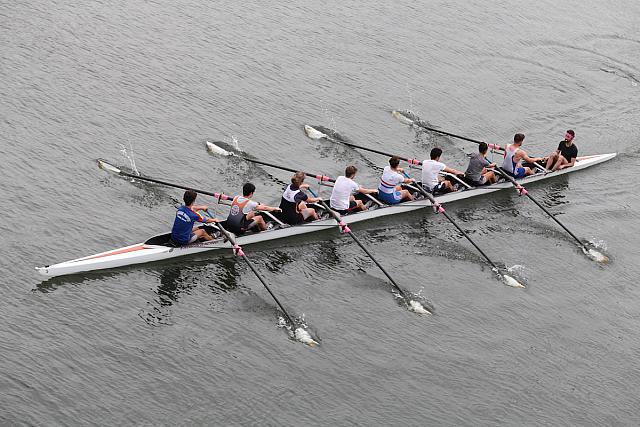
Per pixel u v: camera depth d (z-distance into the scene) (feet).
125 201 101.45
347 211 104.12
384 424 73.05
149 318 82.33
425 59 155.84
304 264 95.30
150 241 91.66
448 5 180.96
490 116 140.87
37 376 72.64
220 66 139.85
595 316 92.43
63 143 111.24
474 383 79.51
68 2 151.12
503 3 187.01
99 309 82.53
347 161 120.47
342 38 157.58
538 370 82.53
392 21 168.66
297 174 97.76
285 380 76.59
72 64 131.44
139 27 147.43
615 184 124.98
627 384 82.38
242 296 87.86
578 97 152.46
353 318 86.63
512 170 119.34
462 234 106.11
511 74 156.46
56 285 84.89
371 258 92.53
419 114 137.18
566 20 184.03
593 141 137.90
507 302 92.84
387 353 82.02
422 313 88.84
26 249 89.51
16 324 78.43
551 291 96.07
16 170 103.24
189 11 156.87
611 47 174.50
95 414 69.82
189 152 115.03
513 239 106.52
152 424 69.72
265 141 121.49
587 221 113.09
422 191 107.14
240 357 78.74
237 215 94.53
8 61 128.47
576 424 76.38
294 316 85.51
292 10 165.17
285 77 140.36
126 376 74.38
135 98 125.70
